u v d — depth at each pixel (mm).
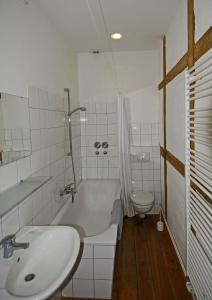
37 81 1979
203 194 1564
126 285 2080
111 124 3604
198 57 1591
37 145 1961
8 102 1481
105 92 3570
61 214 2469
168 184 2848
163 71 2979
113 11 2199
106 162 3678
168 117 2736
